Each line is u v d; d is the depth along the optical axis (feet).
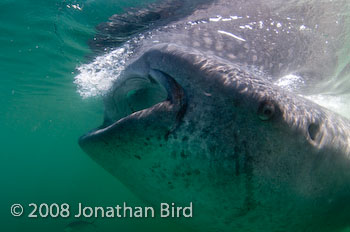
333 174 5.79
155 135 5.32
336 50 11.71
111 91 8.76
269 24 11.82
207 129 5.07
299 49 11.77
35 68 26.37
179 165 5.27
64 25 16.75
